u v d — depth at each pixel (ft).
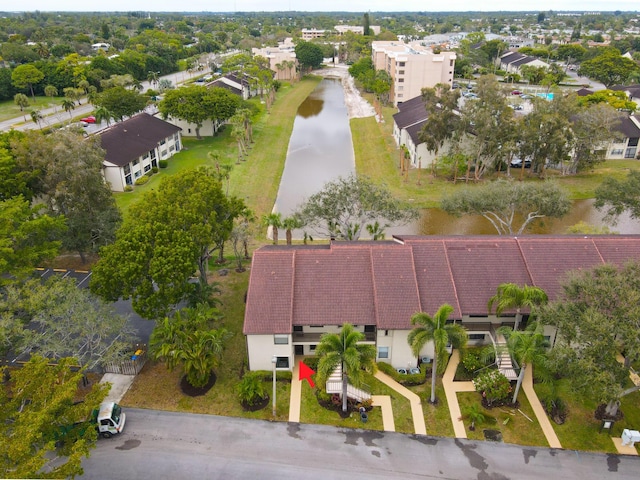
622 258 141.90
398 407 119.14
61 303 123.65
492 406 119.03
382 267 134.31
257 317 124.88
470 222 230.07
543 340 112.06
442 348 105.60
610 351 100.01
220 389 124.98
